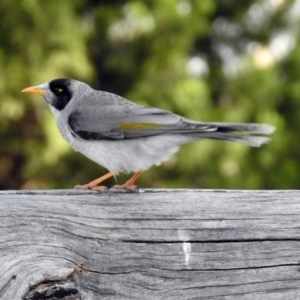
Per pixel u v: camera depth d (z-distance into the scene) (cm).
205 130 711
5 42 1405
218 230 507
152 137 745
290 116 1551
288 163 1510
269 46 1648
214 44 1678
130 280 482
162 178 1491
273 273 508
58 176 1468
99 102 797
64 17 1419
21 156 1512
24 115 1419
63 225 476
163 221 500
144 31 1498
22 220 468
